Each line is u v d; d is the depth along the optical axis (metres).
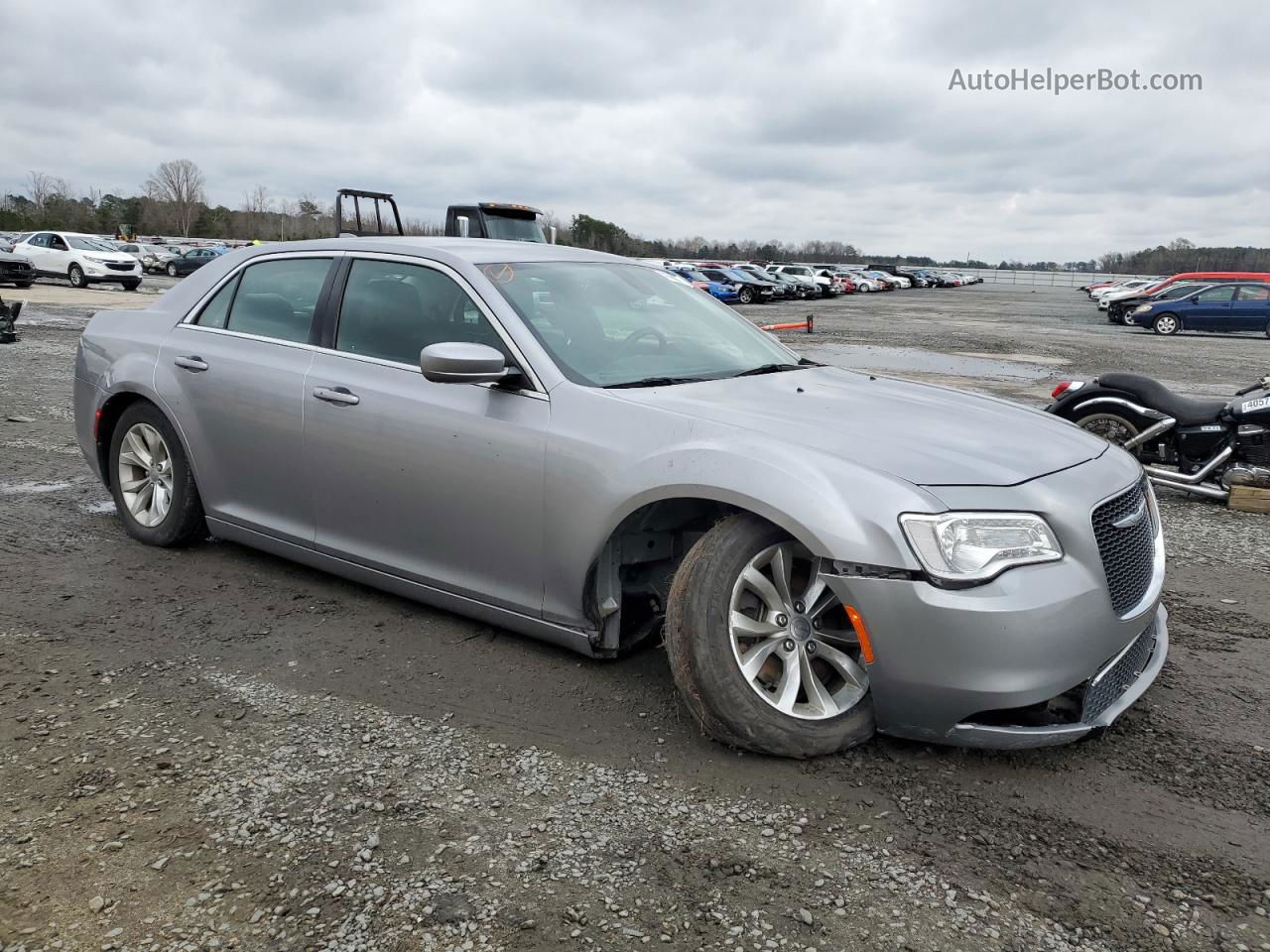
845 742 2.89
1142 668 3.11
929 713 2.75
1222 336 26.17
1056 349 20.25
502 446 3.37
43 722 3.05
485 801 2.66
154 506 4.75
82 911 2.19
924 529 2.67
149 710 3.15
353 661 3.55
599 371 3.46
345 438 3.81
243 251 4.56
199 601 4.11
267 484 4.18
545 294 3.73
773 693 2.95
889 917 2.22
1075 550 2.78
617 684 3.39
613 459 3.12
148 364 4.59
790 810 2.65
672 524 3.34
